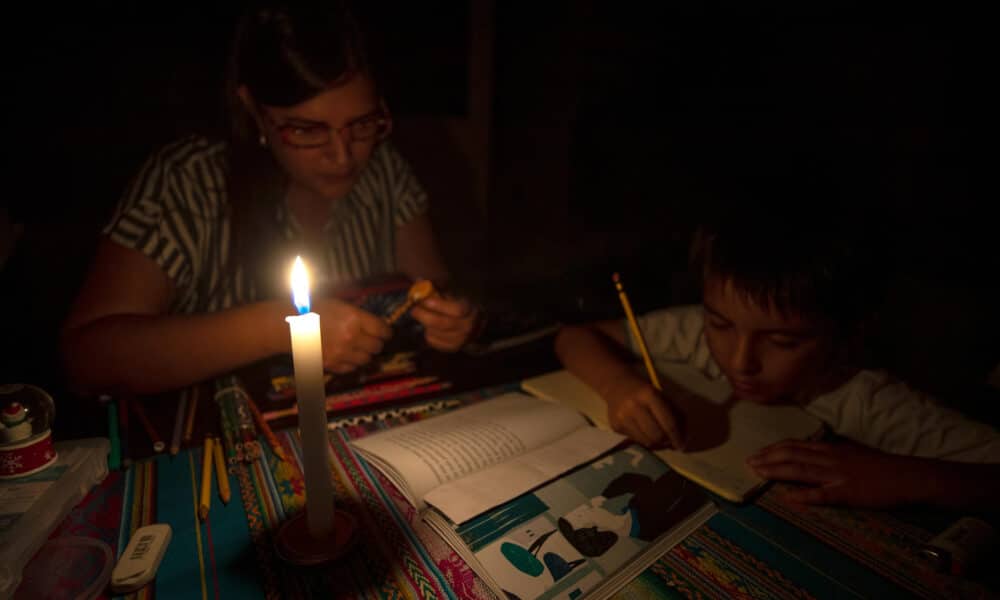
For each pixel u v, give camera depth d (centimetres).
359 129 111
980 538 59
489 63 242
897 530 64
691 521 64
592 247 234
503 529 59
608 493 67
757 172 181
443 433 78
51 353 111
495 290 166
